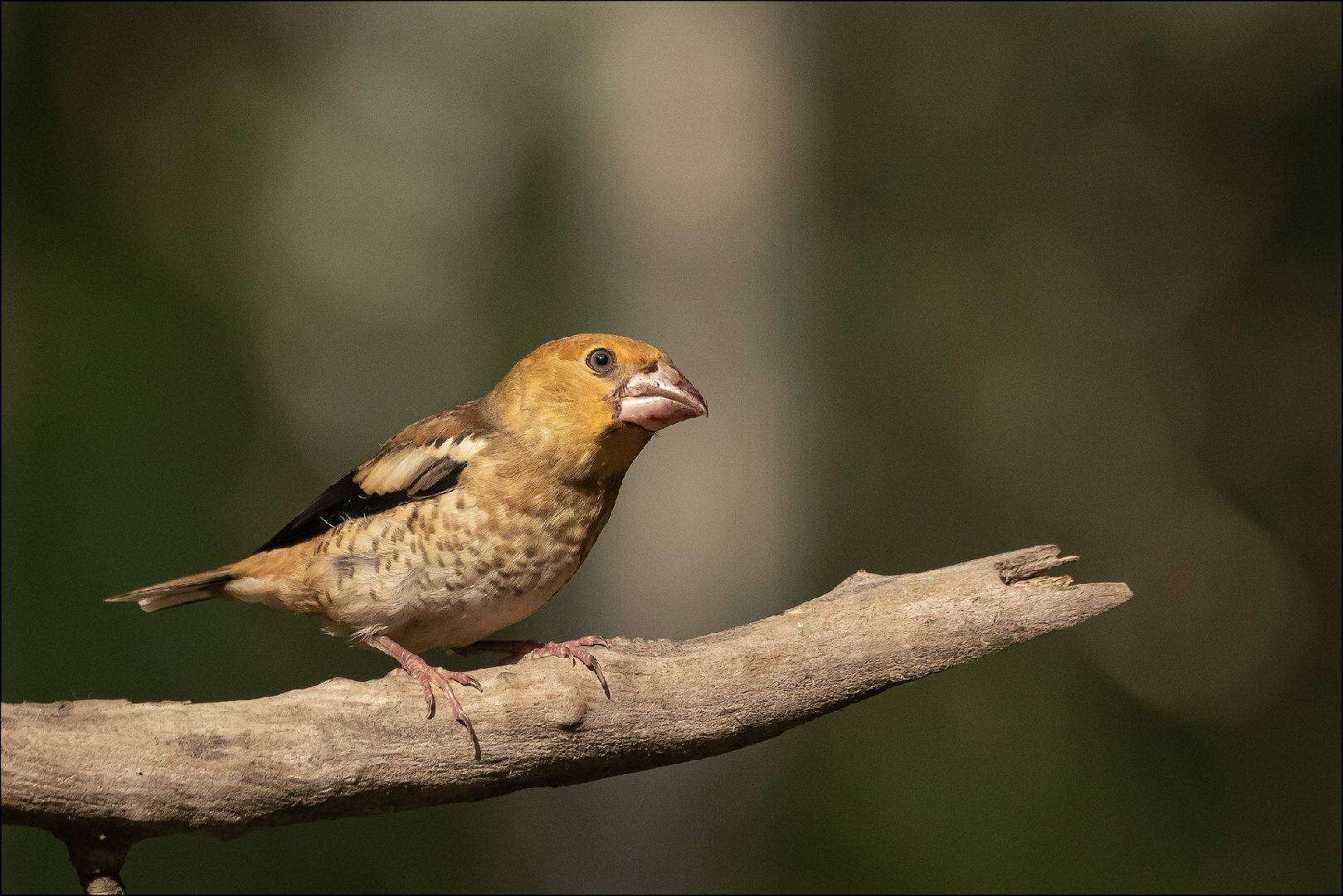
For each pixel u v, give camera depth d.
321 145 21.42
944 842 14.05
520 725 4.59
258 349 18.27
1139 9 17.67
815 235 12.75
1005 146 18.84
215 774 4.17
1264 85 18.20
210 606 15.19
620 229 12.34
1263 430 19.14
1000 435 19.39
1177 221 19.52
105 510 15.26
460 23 21.73
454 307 21.28
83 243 16.27
